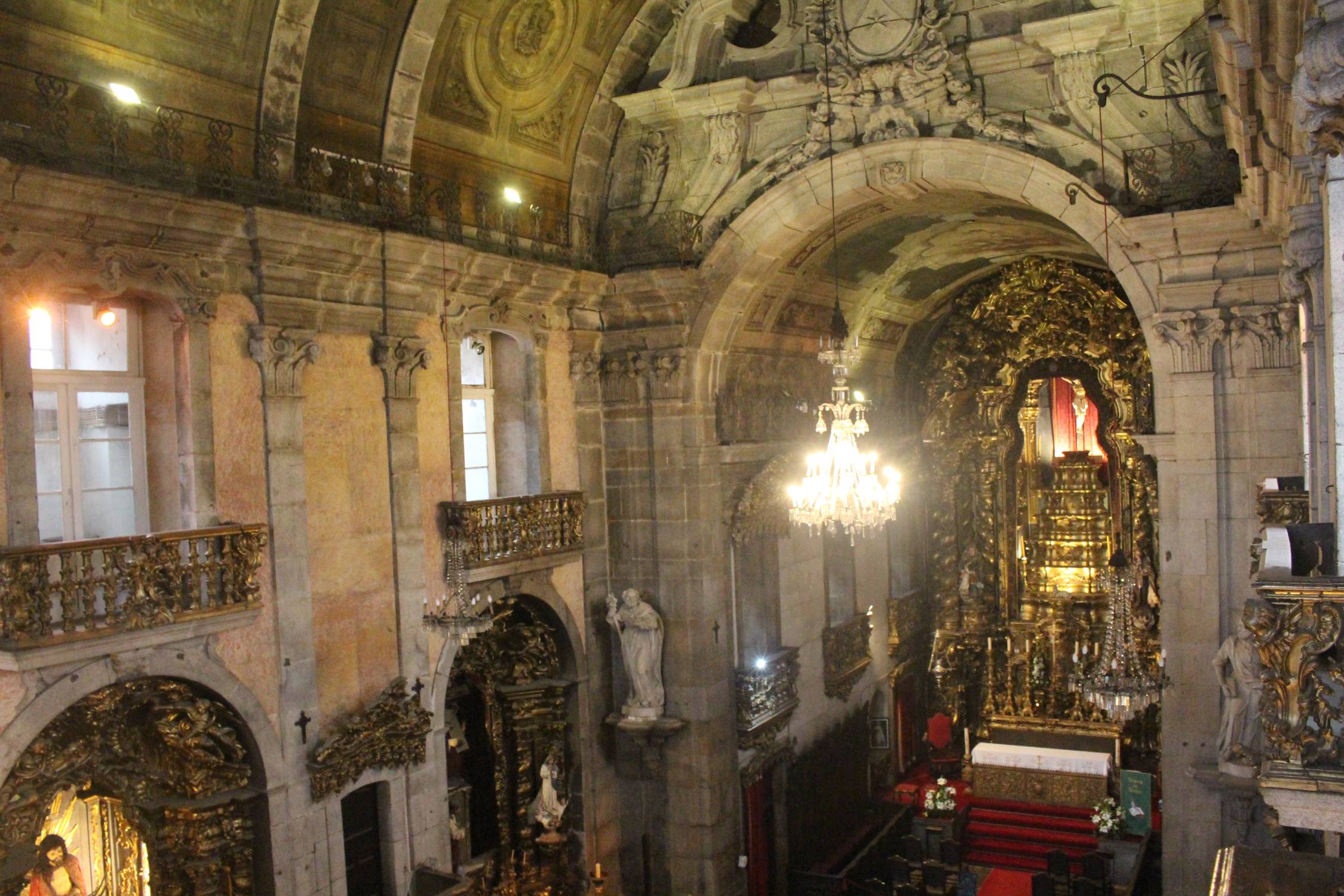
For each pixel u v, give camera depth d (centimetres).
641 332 1733
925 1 1529
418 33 1397
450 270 1474
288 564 1277
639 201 1756
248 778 1244
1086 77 1441
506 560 1556
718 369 1758
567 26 1596
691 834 1731
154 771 1193
